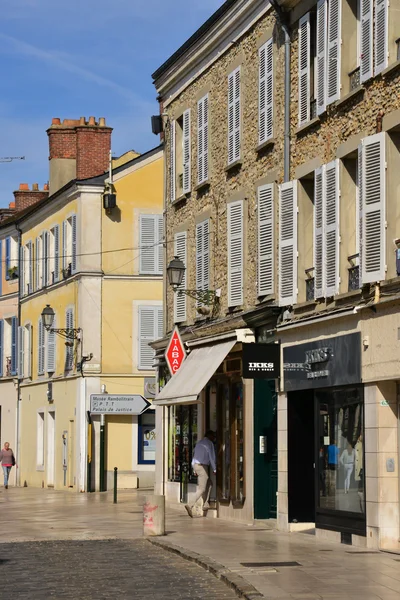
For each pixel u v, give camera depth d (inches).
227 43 1144.2
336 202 856.3
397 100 770.2
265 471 1029.2
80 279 1827.0
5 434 2294.5
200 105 1229.1
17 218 2204.7
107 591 596.1
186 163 1283.2
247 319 1038.4
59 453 1939.0
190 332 1234.6
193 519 1111.0
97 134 1923.0
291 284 948.0
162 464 1380.4
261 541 852.6
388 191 775.7
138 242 1843.0
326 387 877.2
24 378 2180.1
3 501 1541.6
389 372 764.6
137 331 1831.9
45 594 588.1
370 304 784.3
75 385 1839.3
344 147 849.5
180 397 1106.7
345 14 862.5
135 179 1846.7
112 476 1786.4
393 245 772.6
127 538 912.9
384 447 781.9
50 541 896.3
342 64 860.0
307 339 911.0
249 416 1038.4
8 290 2284.7
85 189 1825.8
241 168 1098.7
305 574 637.3
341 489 852.6
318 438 901.2
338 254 850.1
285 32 975.6
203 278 1207.6
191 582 631.8
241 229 1087.6
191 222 1264.8
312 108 930.7
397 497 780.0
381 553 756.0
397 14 779.4
